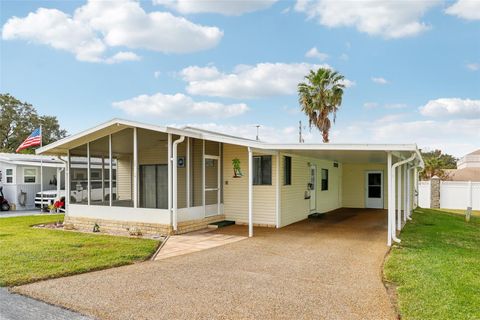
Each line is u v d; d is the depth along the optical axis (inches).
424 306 177.9
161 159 484.1
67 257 281.6
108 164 495.2
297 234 406.0
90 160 479.2
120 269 252.2
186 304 183.8
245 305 182.7
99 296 194.9
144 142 462.9
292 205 505.7
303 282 222.8
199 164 457.7
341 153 429.4
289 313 172.6
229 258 287.9
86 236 390.9
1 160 759.7
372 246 338.0
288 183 497.0
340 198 746.2
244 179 484.4
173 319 165.0
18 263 260.5
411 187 701.3
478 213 761.6
